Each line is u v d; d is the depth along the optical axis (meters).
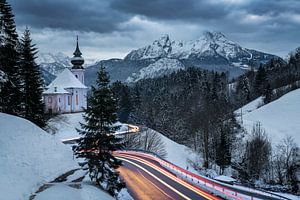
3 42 38.12
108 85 30.91
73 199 25.03
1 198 22.02
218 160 77.00
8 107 43.44
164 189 38.59
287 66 199.88
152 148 78.69
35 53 49.50
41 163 33.72
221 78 198.75
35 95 49.03
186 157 82.94
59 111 86.88
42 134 39.97
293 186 64.69
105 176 31.14
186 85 195.62
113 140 30.50
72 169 37.12
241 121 109.38
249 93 160.25
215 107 107.75
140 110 128.12
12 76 42.31
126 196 34.06
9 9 38.28
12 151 31.72
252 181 67.69
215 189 37.38
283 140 90.81
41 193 26.06
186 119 110.00
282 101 127.62
